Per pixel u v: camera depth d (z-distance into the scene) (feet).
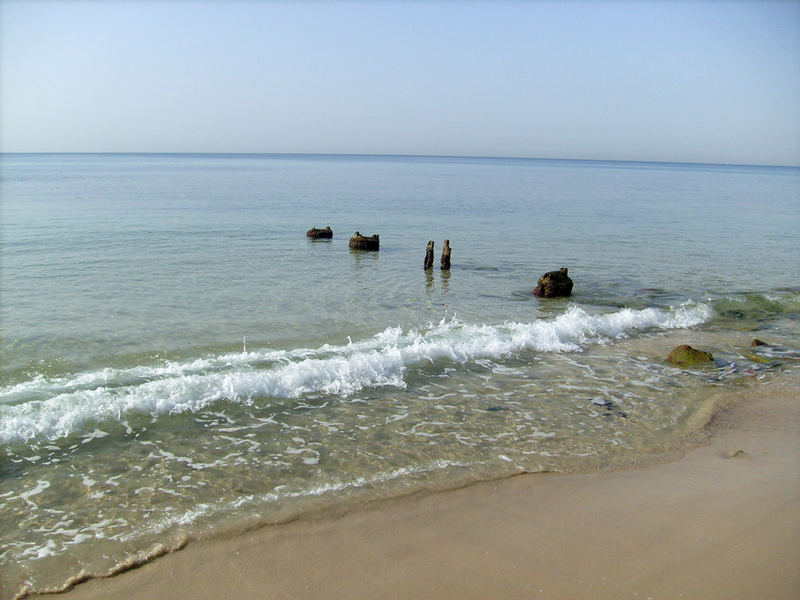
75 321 51.03
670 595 18.31
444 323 54.85
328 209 161.17
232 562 20.25
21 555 20.56
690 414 34.96
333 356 43.55
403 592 18.58
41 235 97.45
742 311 62.13
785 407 36.09
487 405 35.78
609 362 44.88
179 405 33.45
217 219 128.06
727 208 195.42
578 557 20.40
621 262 90.33
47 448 28.58
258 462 27.84
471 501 24.54
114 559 20.39
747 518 23.00
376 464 27.86
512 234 119.34
